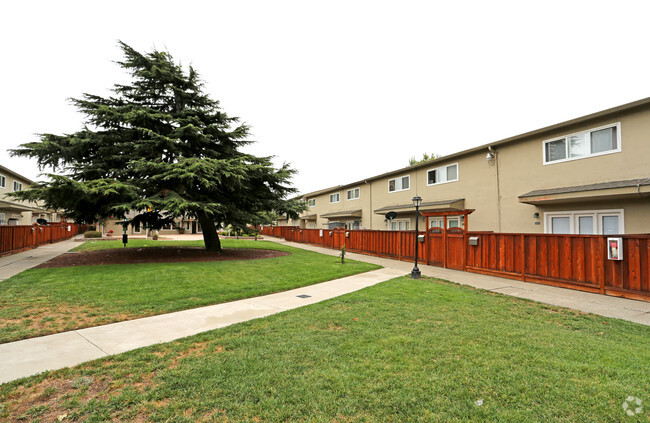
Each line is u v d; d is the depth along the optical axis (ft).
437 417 9.01
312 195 116.57
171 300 22.33
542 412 9.29
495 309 20.84
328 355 13.06
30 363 12.39
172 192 44.04
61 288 25.04
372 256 55.31
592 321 18.61
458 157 56.70
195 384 10.72
